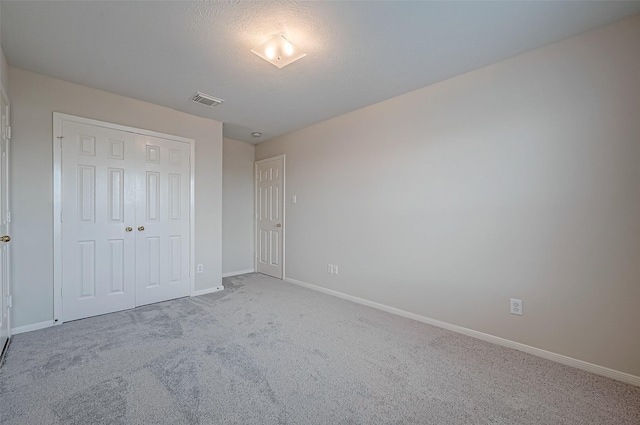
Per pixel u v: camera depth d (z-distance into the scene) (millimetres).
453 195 2512
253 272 4887
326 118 3613
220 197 3740
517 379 1778
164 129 3221
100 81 2594
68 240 2602
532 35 1915
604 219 1830
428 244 2686
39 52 2129
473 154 2391
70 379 1713
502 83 2234
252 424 1379
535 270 2088
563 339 1978
